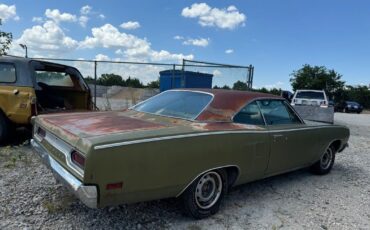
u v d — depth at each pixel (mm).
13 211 3168
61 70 6441
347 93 46406
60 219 3078
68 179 2594
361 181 5020
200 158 3016
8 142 5941
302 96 15992
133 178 2600
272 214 3549
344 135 5340
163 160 2756
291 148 4137
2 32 14742
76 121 3244
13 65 5512
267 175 3938
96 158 2398
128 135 2660
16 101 5445
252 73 9688
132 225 3070
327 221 3469
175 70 10078
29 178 4105
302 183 4738
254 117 3801
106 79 10766
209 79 9766
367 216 3662
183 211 3297
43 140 3361
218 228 3127
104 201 2504
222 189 3398
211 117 3422
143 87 10711
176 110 3645
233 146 3303
